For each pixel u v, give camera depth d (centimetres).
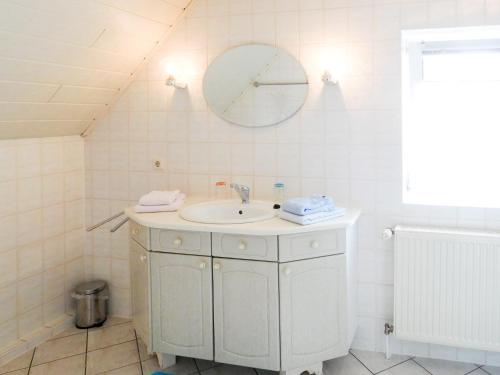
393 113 246
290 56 258
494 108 249
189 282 227
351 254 235
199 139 280
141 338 261
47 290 287
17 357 259
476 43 245
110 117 297
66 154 295
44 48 210
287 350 217
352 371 240
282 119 263
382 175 251
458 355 249
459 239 229
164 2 247
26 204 270
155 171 292
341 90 252
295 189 266
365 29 246
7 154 256
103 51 243
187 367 247
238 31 266
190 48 275
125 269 307
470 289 231
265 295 216
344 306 223
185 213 237
